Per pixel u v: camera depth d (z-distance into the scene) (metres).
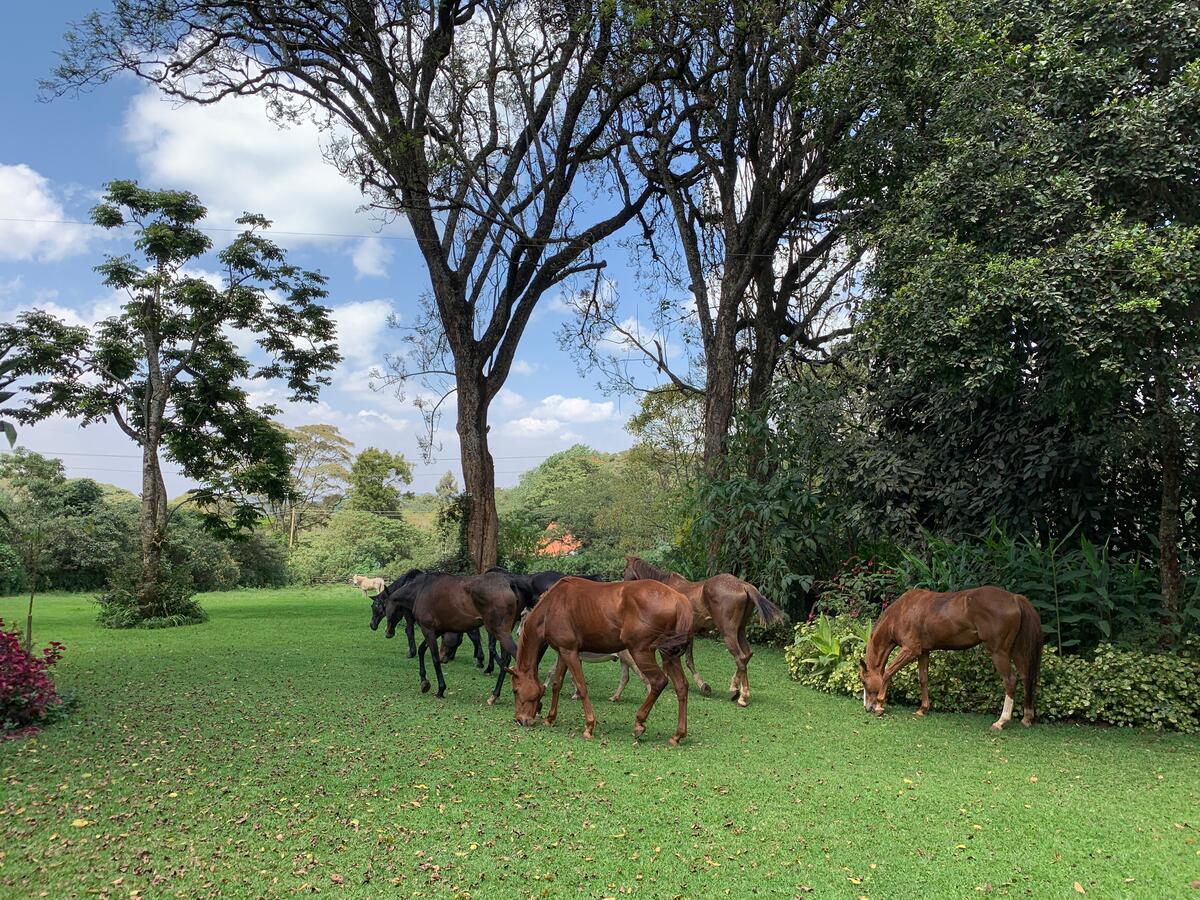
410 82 14.71
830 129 12.02
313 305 17.98
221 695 7.89
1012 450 10.13
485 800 4.86
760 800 4.99
